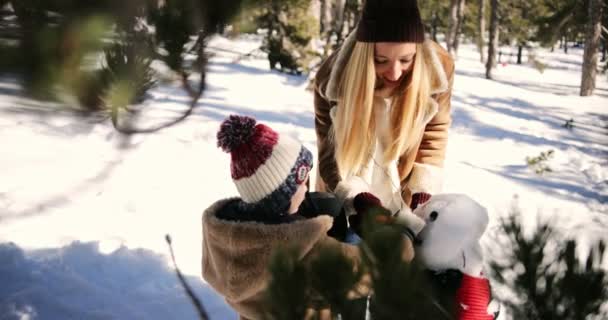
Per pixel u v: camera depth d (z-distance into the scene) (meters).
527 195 6.56
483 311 1.90
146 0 1.35
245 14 1.52
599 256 1.18
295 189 2.00
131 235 4.32
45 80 1.16
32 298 3.19
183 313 3.27
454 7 34.09
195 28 1.43
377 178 2.88
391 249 1.01
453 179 6.91
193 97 1.66
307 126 9.89
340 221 2.35
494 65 28.02
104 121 1.42
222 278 2.06
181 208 5.05
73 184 5.10
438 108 2.77
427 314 1.03
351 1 14.92
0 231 4.07
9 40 1.14
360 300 1.44
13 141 6.10
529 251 1.19
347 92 2.62
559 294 1.16
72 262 3.72
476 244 1.96
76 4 1.18
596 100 22.48
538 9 32.41
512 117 15.73
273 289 1.08
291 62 15.95
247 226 1.91
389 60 2.48
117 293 3.42
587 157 10.77
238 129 1.97
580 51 57.50
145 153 6.29
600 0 23.44
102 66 1.29
